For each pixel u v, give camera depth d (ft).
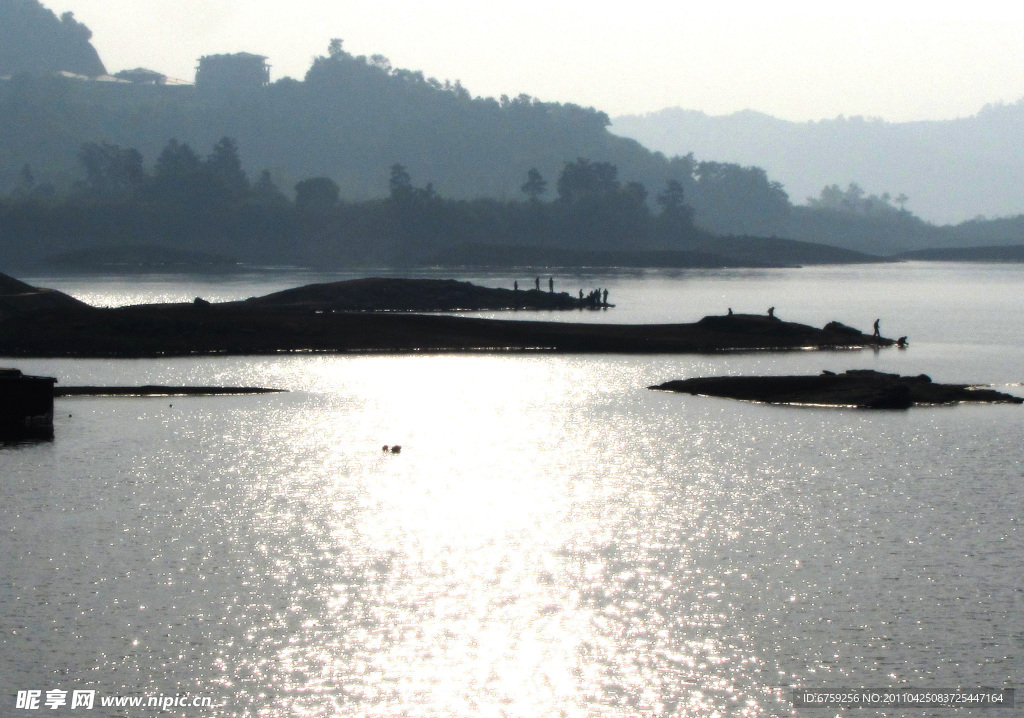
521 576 283.59
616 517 335.26
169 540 310.86
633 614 259.80
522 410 528.22
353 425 486.79
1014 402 549.54
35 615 256.11
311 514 337.52
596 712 217.15
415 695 222.89
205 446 438.81
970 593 270.87
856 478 383.04
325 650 240.94
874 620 255.50
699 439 454.40
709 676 229.86
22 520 328.49
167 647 241.35
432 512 340.18
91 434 462.19
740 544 308.19
